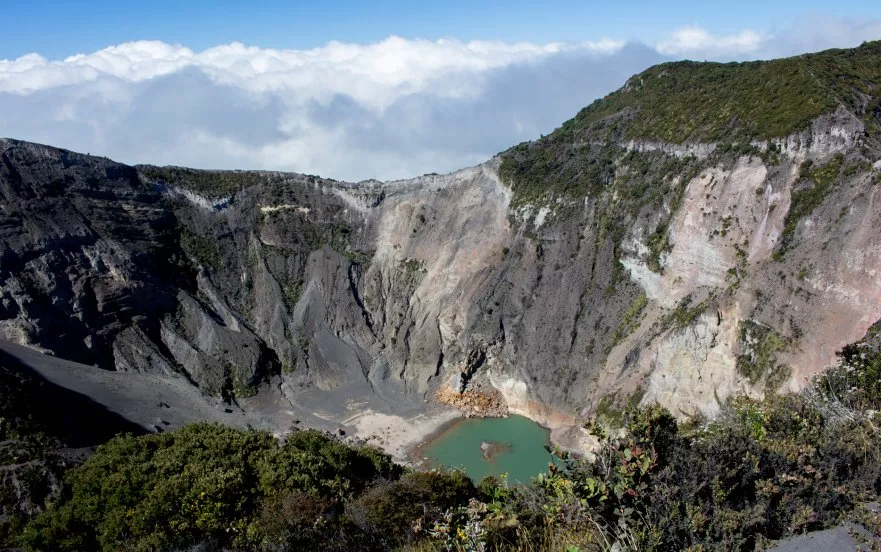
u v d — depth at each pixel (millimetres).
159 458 24922
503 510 12953
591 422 13383
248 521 21609
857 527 10102
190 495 21906
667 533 10172
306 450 27281
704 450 11656
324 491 23812
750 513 10148
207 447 26062
